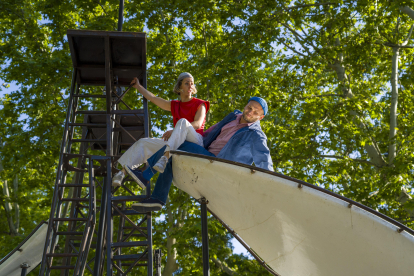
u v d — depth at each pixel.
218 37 13.98
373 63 12.28
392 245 3.60
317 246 4.01
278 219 4.07
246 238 4.56
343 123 12.02
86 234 6.12
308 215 3.86
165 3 12.84
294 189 3.79
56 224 6.59
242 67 12.62
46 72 12.60
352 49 12.30
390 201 10.55
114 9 13.89
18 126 13.18
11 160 12.59
